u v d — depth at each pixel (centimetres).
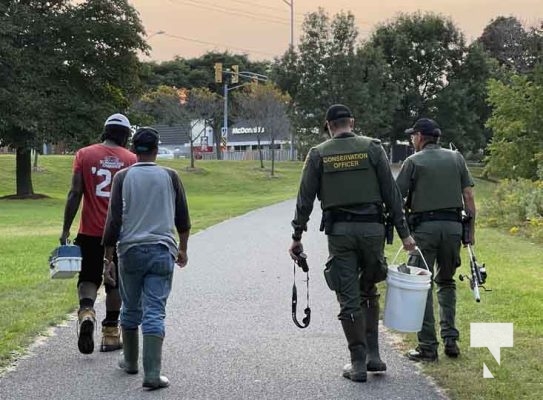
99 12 3653
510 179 3028
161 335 579
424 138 670
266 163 6091
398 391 571
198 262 1312
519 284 1033
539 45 5788
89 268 670
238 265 1277
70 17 3584
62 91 3556
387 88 5809
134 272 582
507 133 3253
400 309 595
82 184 665
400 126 6250
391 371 625
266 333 776
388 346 708
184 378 612
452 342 658
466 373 608
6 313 838
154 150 598
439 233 650
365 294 618
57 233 1956
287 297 980
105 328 693
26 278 1123
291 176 5481
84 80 3728
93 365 644
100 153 671
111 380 601
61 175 4931
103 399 555
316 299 966
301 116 5572
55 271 637
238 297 979
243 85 6938
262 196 4275
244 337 758
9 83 3397
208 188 4869
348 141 594
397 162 6238
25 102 3331
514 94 3288
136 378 607
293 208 2884
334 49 5478
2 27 3325
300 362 662
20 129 3456
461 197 664
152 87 8344
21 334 740
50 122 3462
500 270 1180
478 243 1595
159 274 582
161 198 586
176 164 5666
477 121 6353
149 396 562
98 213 668
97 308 897
